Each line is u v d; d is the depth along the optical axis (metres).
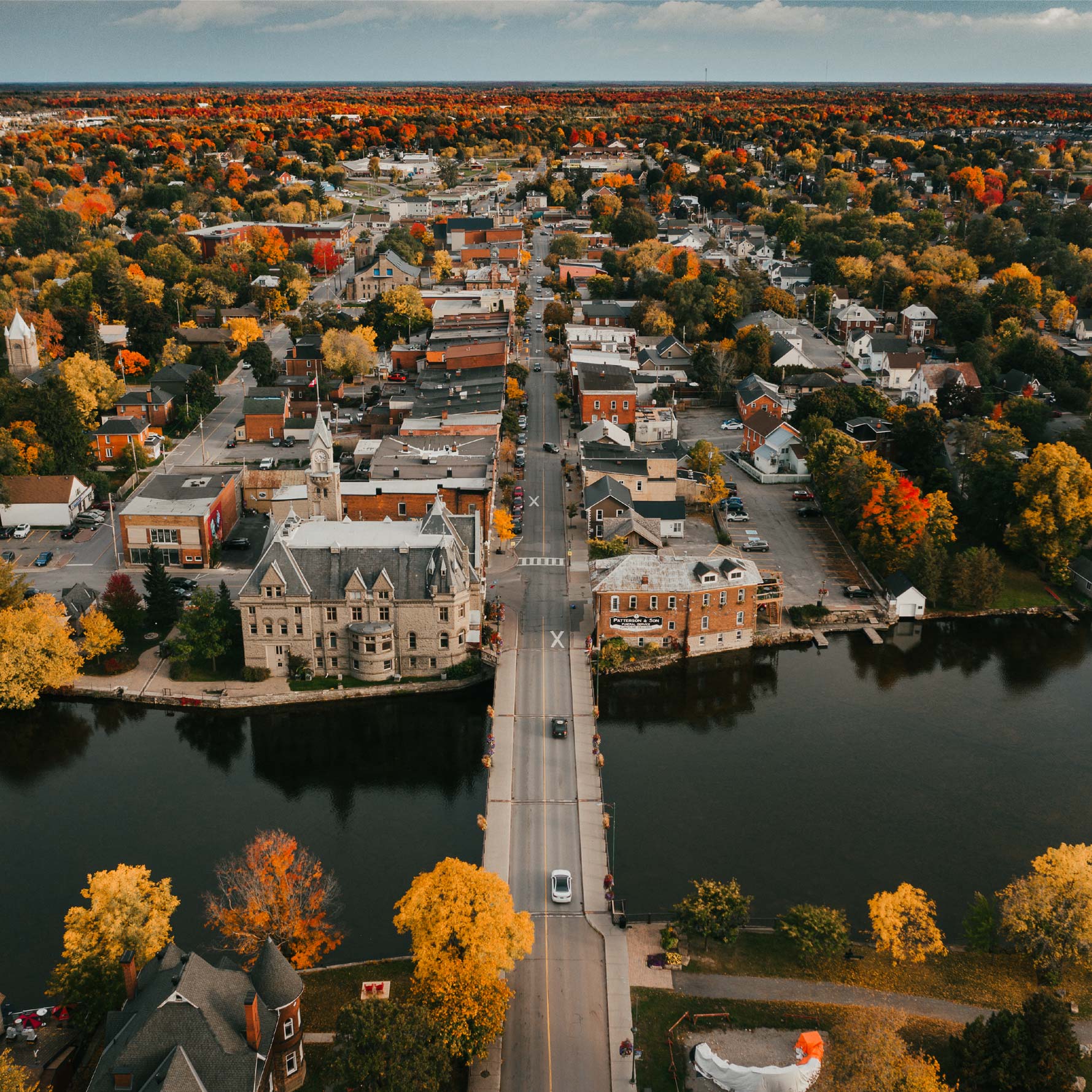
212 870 110.94
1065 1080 80.44
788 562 179.50
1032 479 178.62
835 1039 85.38
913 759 131.75
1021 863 113.12
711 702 145.12
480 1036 83.88
